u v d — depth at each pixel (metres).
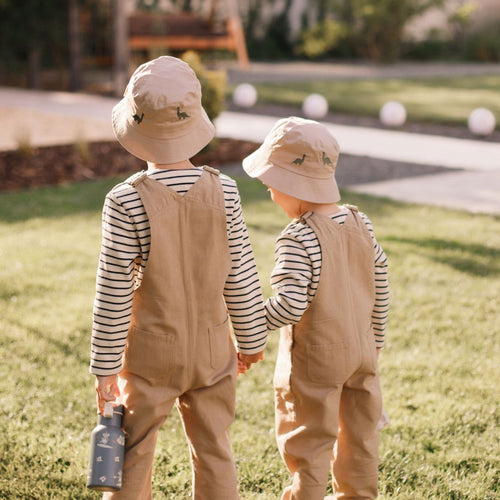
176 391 2.20
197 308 2.19
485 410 3.44
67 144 9.95
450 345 4.16
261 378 3.75
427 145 10.92
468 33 28.06
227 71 21.36
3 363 3.82
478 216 6.97
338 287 2.31
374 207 7.23
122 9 15.69
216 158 9.49
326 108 13.74
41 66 17.58
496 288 5.07
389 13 24.83
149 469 2.22
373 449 2.44
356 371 2.37
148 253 2.11
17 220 6.56
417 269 5.39
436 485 2.84
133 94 2.13
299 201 2.41
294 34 26.95
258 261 5.44
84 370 3.79
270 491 2.81
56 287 4.91
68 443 3.09
